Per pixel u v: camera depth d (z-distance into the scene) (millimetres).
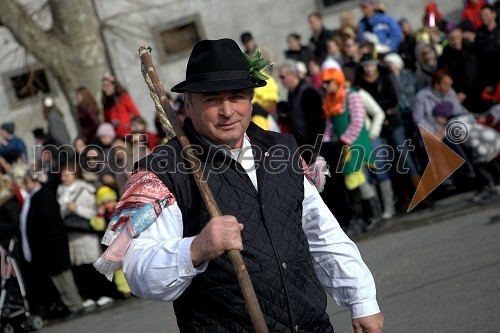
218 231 5941
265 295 6406
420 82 19875
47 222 17938
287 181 6781
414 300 12961
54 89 30516
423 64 19828
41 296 18500
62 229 18047
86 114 21172
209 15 30234
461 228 16672
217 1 30219
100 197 18234
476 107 19203
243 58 6641
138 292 6289
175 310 6609
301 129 17797
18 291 17703
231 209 6484
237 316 6363
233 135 6566
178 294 6230
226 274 6352
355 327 7043
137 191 6434
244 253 6406
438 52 22812
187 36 30328
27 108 30391
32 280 18375
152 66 7031
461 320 11594
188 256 6035
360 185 18359
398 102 18516
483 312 11703
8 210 17859
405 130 19203
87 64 25547
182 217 6469
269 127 16812
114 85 21031
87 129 21172
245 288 5875
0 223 17797
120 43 28766
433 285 13477
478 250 14805
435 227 17359
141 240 6371
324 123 17922
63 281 18016
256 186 6684
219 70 6484
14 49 27078
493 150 17891
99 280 18594
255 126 6938
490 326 11156
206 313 6434
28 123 30469
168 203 6418
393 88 18391
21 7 25062
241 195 6539
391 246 16797
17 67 30219
